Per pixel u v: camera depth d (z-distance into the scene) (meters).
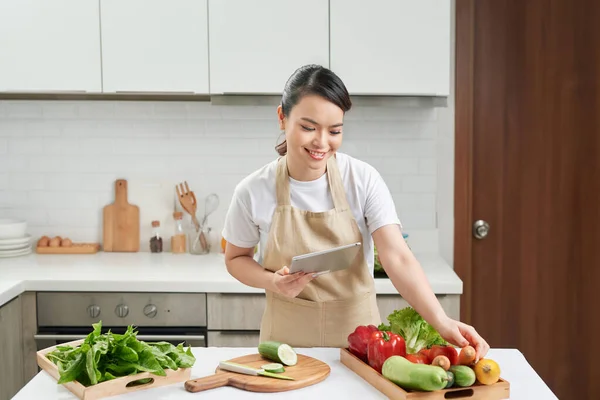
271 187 2.15
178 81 3.07
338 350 1.94
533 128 3.49
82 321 2.92
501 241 3.55
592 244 3.53
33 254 3.44
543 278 3.55
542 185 3.52
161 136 3.48
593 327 3.56
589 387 3.58
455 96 3.45
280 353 1.77
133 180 3.51
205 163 3.50
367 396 1.61
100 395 1.60
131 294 2.91
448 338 1.79
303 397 1.61
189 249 3.51
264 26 3.04
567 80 3.46
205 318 2.92
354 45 3.04
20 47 3.06
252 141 3.48
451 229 3.52
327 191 2.14
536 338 3.58
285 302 2.18
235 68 3.06
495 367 1.59
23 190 3.52
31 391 1.65
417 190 3.49
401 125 3.46
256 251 3.22
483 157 3.51
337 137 1.89
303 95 1.84
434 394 1.55
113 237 3.51
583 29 3.43
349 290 2.16
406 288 1.93
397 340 1.69
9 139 3.49
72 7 3.04
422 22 3.03
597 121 3.47
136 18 3.04
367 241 2.21
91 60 3.06
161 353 1.71
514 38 3.45
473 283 3.57
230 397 1.61
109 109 3.47
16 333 2.85
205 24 3.04
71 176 3.51
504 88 3.47
